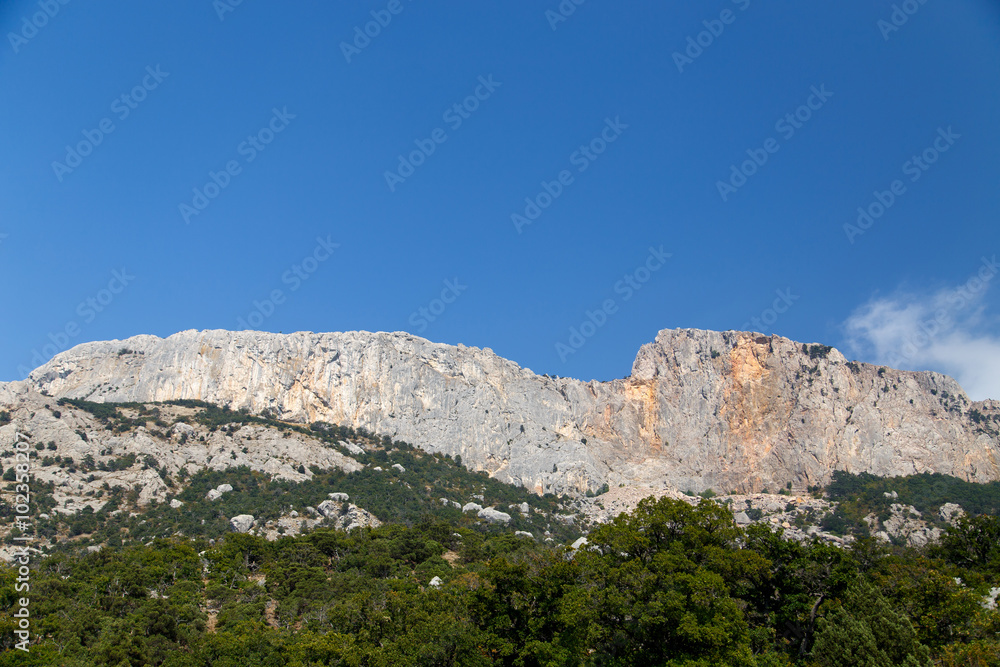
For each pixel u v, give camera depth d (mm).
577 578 82562
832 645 69438
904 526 199125
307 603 105375
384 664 79188
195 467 198750
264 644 87375
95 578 109750
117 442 198250
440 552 141250
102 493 172375
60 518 156875
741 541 93062
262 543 139750
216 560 130125
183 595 106188
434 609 90625
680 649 73750
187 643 90375
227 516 172875
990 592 85062
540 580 82000
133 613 95875
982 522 103500
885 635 68625
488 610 82375
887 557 91125
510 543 146750
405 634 85688
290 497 189375
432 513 198500
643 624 74688
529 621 79562
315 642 84750
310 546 138125
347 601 98812
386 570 125625
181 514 171375
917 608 78375
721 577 79938
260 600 109375
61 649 83250
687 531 89938
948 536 108062
